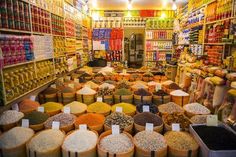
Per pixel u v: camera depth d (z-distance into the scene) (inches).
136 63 327.9
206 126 77.9
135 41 324.2
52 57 131.4
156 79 164.4
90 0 223.9
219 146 63.6
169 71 221.1
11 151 67.9
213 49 137.5
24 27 97.8
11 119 82.7
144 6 251.4
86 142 69.2
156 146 67.5
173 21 264.8
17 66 96.0
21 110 91.4
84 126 78.7
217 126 78.1
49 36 126.4
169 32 267.6
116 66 239.1
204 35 154.2
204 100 112.4
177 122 82.7
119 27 269.4
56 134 75.0
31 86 104.8
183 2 220.7
